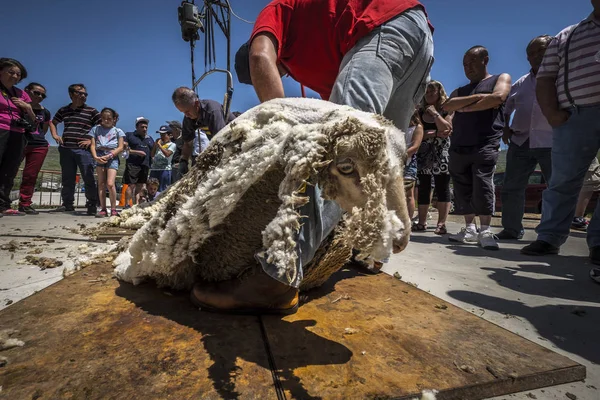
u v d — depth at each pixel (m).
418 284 2.63
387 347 1.42
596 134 3.29
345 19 2.00
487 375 1.24
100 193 7.24
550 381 1.27
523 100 4.62
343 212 1.60
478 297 2.35
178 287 1.96
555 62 3.46
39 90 7.02
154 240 1.84
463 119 4.48
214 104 4.88
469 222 4.82
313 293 2.07
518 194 4.93
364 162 1.17
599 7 3.08
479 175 4.34
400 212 1.24
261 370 1.21
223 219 1.57
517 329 1.84
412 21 2.01
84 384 1.10
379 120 1.31
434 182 5.91
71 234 4.16
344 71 1.87
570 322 1.94
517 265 3.32
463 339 1.52
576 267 3.25
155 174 10.34
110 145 7.41
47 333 1.43
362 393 1.10
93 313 1.64
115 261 2.38
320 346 1.40
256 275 1.62
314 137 1.23
